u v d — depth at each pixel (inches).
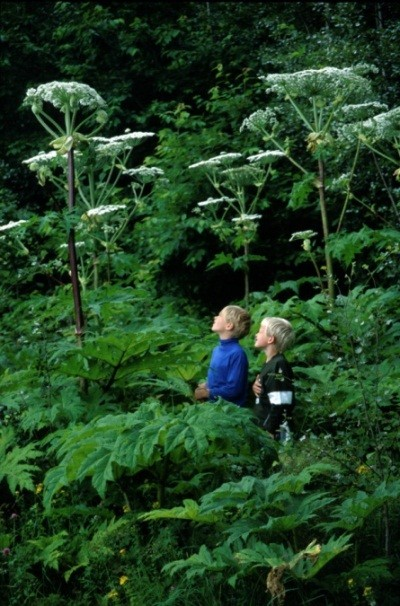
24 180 564.1
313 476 159.3
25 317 322.3
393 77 408.2
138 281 388.2
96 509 163.3
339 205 399.9
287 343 210.2
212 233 413.7
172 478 170.2
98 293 253.0
